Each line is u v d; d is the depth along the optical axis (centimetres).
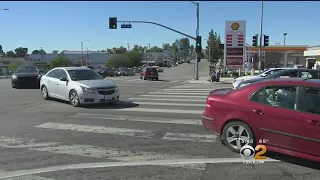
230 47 4256
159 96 1667
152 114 1091
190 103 1375
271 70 1783
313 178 514
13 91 1947
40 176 529
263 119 602
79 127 886
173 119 998
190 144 714
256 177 520
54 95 1423
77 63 11700
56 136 787
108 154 644
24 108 1234
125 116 1053
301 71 1455
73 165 581
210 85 2689
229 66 4294
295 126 563
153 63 16950
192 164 584
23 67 2381
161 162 595
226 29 4241
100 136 787
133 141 741
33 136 788
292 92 584
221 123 660
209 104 689
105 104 1334
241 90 652
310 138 548
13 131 841
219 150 667
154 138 766
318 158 545
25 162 598
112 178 520
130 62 14100
